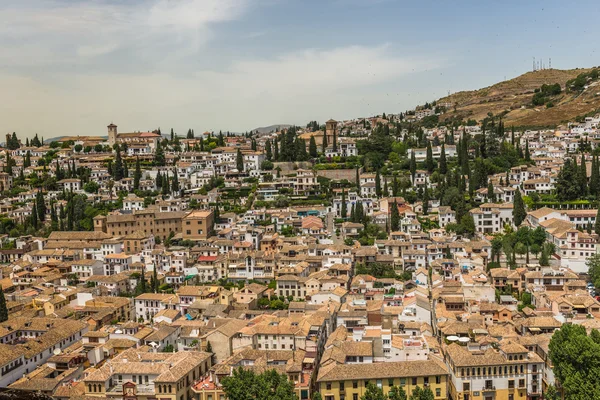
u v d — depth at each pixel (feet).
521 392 489.67
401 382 481.46
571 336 474.08
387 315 614.34
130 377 489.26
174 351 588.50
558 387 474.90
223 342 563.89
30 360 550.36
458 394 483.10
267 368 493.77
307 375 501.97
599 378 444.14
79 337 631.15
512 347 497.87
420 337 555.69
